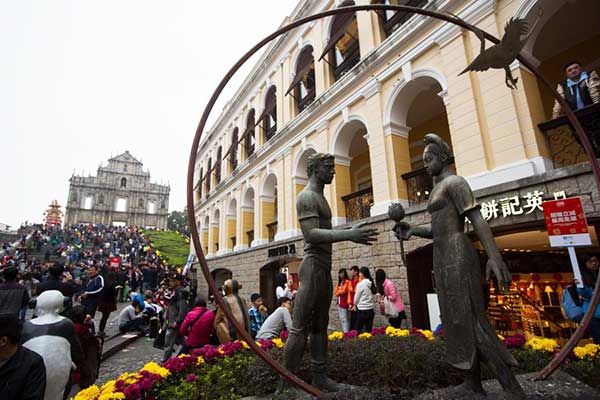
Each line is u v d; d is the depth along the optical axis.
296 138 13.93
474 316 2.40
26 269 18.47
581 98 5.39
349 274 9.69
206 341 5.23
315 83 13.74
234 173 19.89
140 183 75.12
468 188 2.58
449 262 2.54
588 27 7.95
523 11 6.66
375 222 9.08
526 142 6.27
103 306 7.54
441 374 3.14
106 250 33.84
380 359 3.37
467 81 7.40
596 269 4.47
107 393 2.88
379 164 9.57
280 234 14.12
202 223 26.80
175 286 6.59
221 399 2.98
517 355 3.62
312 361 2.95
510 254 8.49
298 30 15.15
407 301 7.87
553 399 2.41
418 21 8.70
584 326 2.94
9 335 2.09
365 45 10.95
